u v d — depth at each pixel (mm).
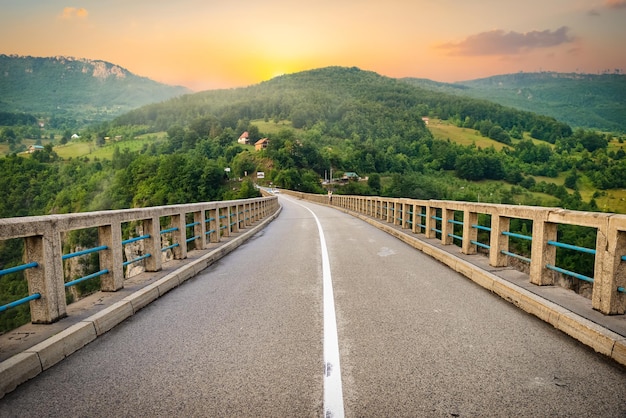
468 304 5879
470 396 3152
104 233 6090
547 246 6082
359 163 163875
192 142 189000
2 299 39219
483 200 112062
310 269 8727
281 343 4344
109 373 3686
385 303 5941
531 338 4449
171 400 3152
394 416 2859
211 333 4719
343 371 3617
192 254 9930
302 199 78562
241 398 3156
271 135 187875
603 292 4719
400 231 15047
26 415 2979
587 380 3432
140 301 5867
